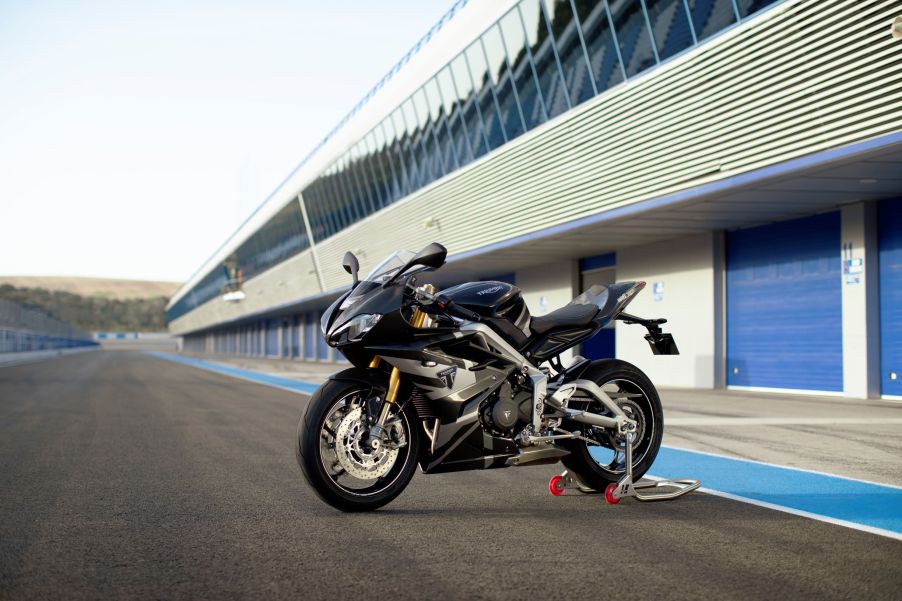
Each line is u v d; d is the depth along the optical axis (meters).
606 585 3.14
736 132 12.19
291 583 3.18
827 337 13.92
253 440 8.13
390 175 25.25
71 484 5.49
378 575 3.28
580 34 15.47
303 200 36.16
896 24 9.57
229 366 35.62
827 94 10.66
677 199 13.48
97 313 193.12
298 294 40.12
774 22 11.29
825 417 10.05
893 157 10.46
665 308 17.45
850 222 13.34
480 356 4.51
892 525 4.18
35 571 3.35
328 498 4.39
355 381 4.45
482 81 19.03
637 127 14.27
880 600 2.97
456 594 3.03
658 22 13.53
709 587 3.11
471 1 18.97
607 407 4.77
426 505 4.70
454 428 4.43
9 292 188.88
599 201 15.52
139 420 10.33
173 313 113.38
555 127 16.56
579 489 5.09
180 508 4.65
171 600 2.97
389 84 24.16
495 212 19.39
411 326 4.34
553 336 4.81
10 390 17.00
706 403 12.26
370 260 28.80
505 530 4.06
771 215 14.43
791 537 3.90
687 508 4.60
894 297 12.86
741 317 15.75
